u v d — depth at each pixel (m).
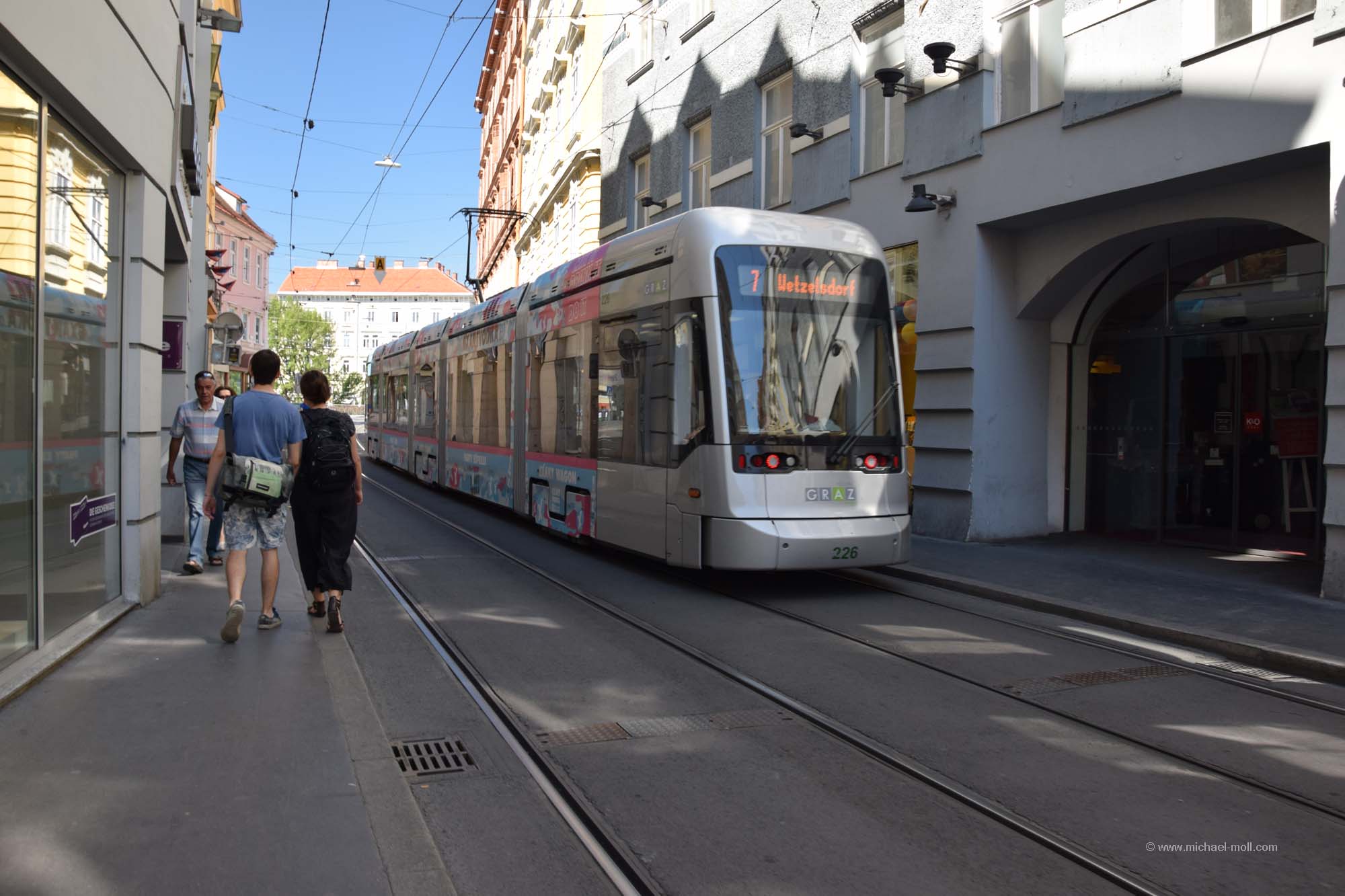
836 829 3.89
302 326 81.69
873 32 13.92
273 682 5.41
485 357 15.09
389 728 5.07
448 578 9.45
